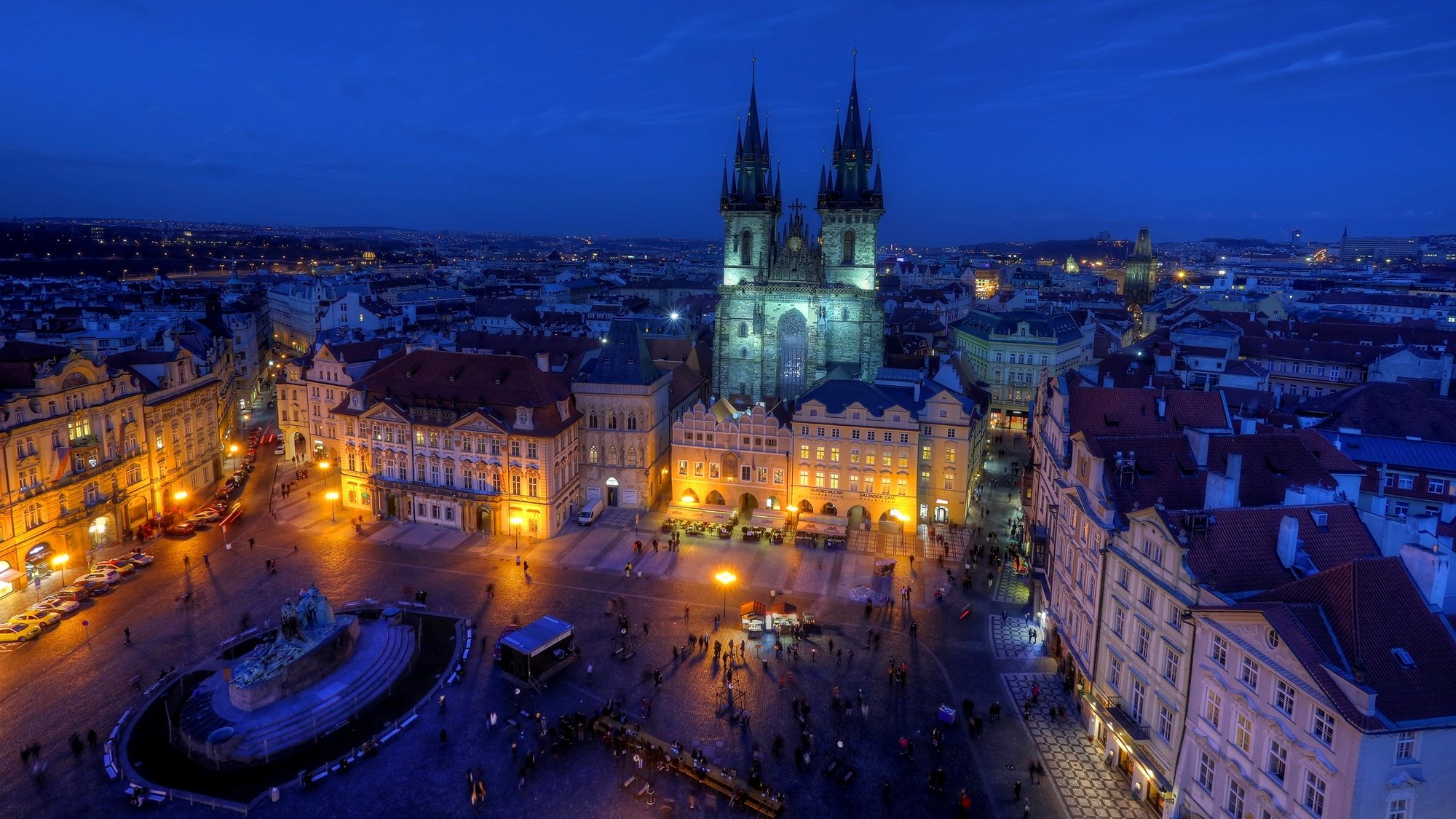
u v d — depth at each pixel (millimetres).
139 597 95000
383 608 92375
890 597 97625
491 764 66875
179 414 127438
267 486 137625
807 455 122312
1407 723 43219
